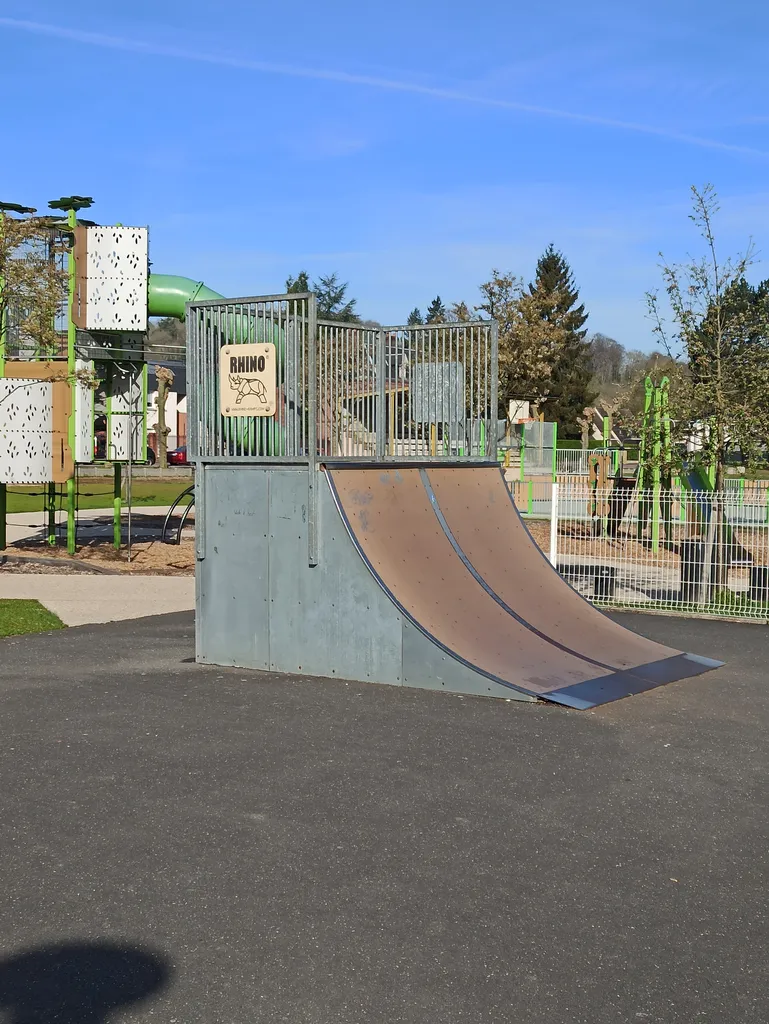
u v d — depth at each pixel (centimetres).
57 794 549
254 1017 334
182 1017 333
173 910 412
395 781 579
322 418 935
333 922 403
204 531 909
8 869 451
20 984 353
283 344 896
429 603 856
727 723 724
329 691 798
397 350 1048
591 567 1473
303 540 860
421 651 809
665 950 387
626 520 1691
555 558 1434
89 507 2702
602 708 754
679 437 1439
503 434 3094
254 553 884
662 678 853
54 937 388
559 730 693
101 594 1302
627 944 391
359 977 361
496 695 779
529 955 380
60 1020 330
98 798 543
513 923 406
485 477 1070
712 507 1303
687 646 1027
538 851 481
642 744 665
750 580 1309
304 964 369
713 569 1305
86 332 1727
